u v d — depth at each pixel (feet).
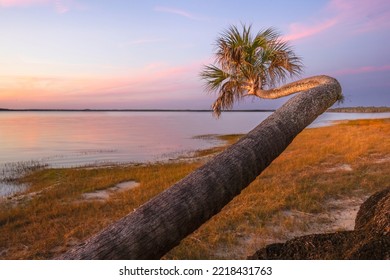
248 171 7.61
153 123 425.28
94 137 198.49
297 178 36.55
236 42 17.04
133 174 53.83
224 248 19.40
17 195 46.16
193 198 6.52
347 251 8.96
